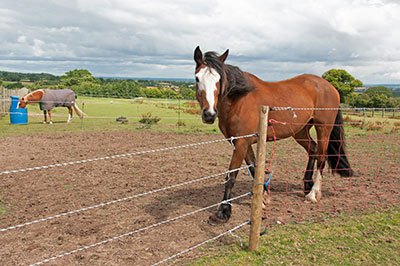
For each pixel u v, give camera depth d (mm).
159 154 9680
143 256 3643
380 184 6750
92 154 9430
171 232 4270
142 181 6793
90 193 5953
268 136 5094
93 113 22438
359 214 5020
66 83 55250
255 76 5156
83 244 3928
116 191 6090
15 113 15672
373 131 16203
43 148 10180
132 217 4789
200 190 6203
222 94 4219
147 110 25531
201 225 4508
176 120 19516
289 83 5434
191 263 3494
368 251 3885
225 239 4078
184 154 9773
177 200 5594
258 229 3744
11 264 3451
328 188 6473
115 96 43344
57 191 6047
